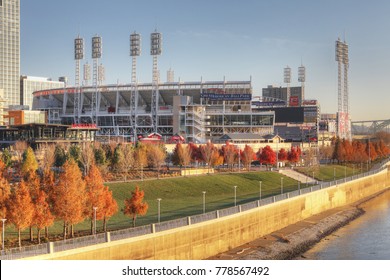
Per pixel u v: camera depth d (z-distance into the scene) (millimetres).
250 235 127812
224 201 154375
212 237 112125
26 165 151750
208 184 177500
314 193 173125
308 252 124125
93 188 100750
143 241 93500
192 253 105688
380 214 183375
